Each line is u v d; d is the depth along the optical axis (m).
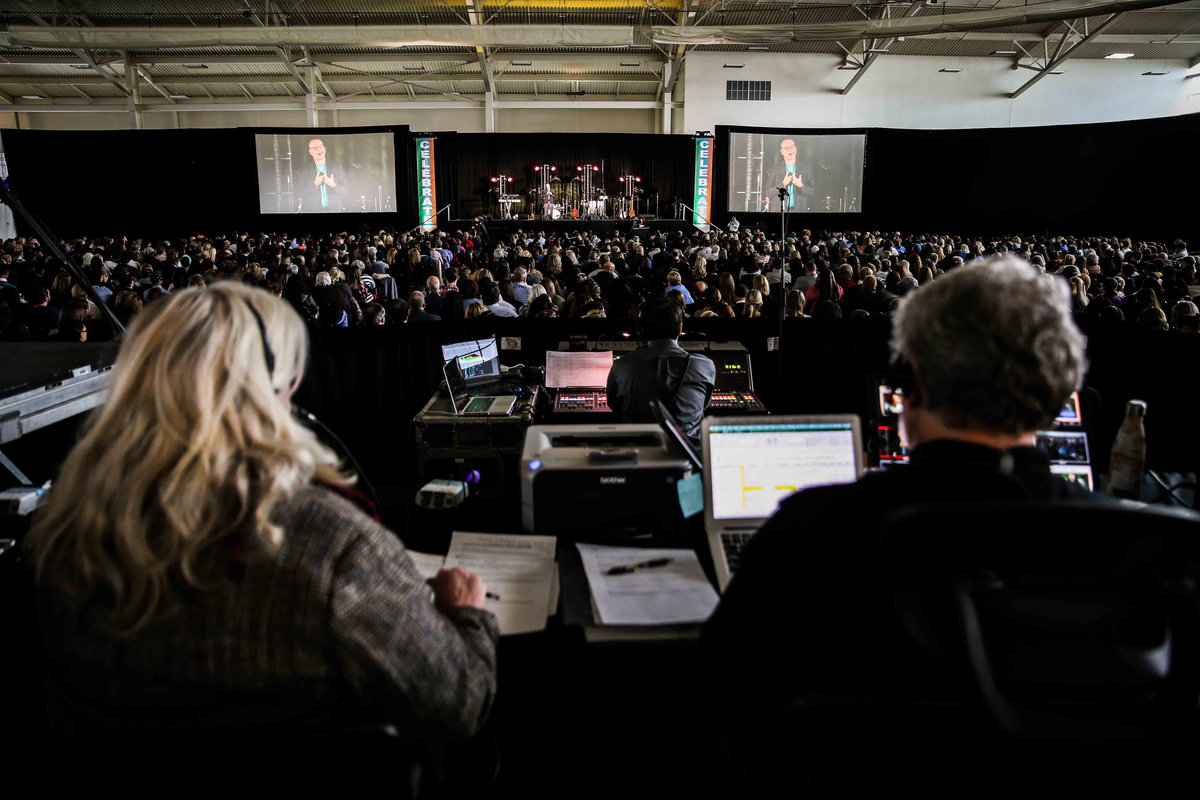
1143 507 0.67
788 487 1.60
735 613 0.92
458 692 0.90
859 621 0.83
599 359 3.88
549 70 19.64
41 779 0.94
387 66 18.97
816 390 4.36
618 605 1.36
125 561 0.77
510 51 18.11
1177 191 16.89
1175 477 2.03
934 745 0.85
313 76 19.00
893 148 19.39
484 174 19.59
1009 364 0.79
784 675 0.89
